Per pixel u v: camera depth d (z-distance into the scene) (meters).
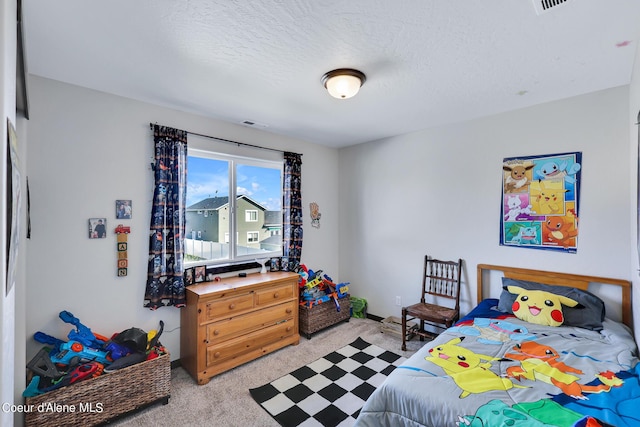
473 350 1.80
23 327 1.64
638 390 1.36
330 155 4.16
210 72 1.98
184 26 1.50
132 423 1.90
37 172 1.99
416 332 3.12
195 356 2.39
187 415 1.98
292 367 2.60
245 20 1.46
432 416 1.32
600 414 1.19
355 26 1.51
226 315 2.55
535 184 2.61
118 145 2.34
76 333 1.96
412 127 3.27
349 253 4.14
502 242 2.80
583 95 2.38
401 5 1.35
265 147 3.37
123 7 1.35
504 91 2.31
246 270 3.12
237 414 1.99
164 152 2.52
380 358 2.77
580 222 2.40
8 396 0.72
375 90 2.29
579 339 1.93
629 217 2.19
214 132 2.93
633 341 1.95
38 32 1.53
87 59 1.81
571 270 2.44
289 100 2.48
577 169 2.41
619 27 1.51
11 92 0.74
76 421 1.75
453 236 3.13
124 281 2.36
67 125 2.12
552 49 1.72
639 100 1.73
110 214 2.30
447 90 2.29
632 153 2.07
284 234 3.50
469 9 1.38
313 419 1.95
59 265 2.07
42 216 2.01
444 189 3.19
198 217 2.87
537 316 2.22
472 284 2.99
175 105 2.57
